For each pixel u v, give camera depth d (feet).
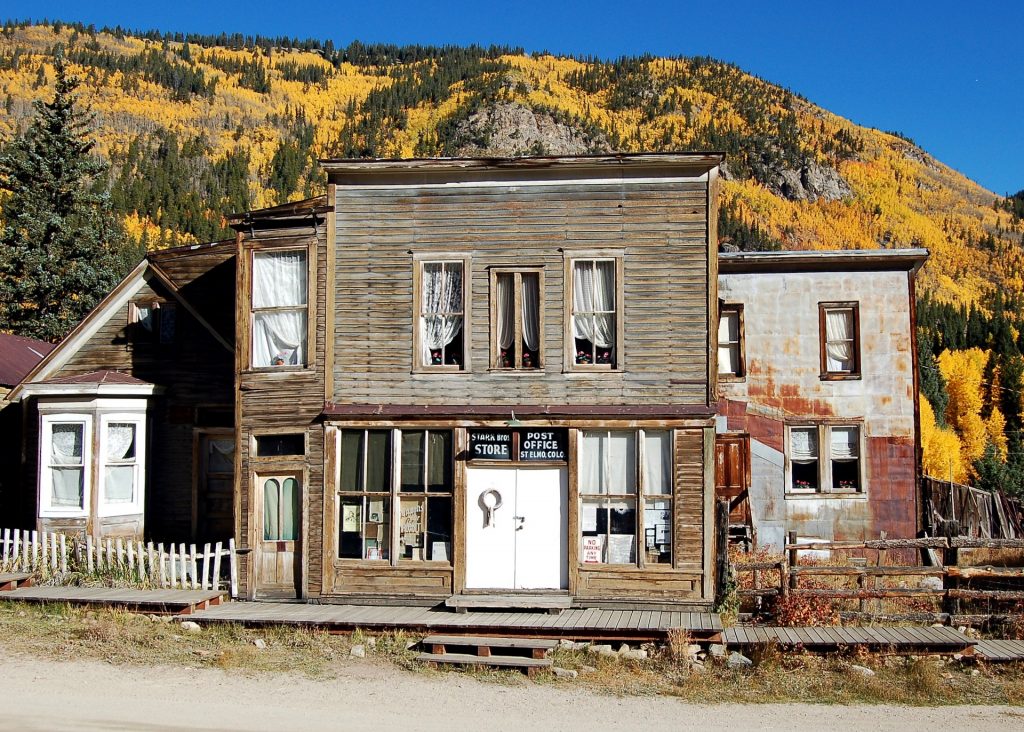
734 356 75.82
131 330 68.64
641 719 35.81
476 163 53.72
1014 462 229.66
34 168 134.51
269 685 39.65
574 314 53.78
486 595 52.39
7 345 86.28
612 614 49.08
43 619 48.93
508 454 53.26
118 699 37.14
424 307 54.75
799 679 41.04
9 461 75.31
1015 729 35.17
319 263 55.42
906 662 42.57
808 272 75.51
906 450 73.51
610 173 53.83
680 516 51.65
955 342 412.57
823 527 73.56
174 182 503.20
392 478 53.98
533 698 38.42
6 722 33.63
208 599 51.93
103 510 62.69
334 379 54.85
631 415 52.19
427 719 35.40
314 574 54.03
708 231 52.90
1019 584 57.47
